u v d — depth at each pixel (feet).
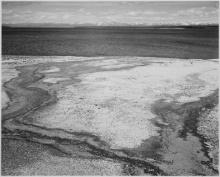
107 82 44.91
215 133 26.23
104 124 27.91
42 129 26.78
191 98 36.68
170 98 36.63
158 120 29.17
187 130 26.86
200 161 21.52
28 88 41.01
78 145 23.84
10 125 27.58
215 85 43.34
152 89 40.86
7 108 32.32
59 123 28.17
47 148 23.29
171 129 27.02
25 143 24.03
